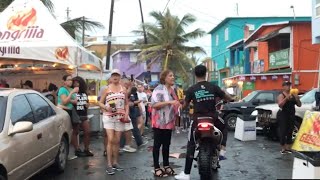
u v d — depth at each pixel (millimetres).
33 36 11312
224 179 7547
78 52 11477
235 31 45750
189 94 6977
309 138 9656
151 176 7766
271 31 29281
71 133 8672
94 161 9281
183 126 16250
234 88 34156
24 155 6145
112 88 8055
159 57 41844
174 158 9664
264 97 17000
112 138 8016
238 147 11664
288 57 27391
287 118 10305
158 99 7445
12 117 6195
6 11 11805
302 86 26781
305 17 30703
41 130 6867
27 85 11625
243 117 13133
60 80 16547
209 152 6656
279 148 11438
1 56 11125
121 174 7973
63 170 8109
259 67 32875
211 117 6781
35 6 11695
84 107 9742
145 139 13305
